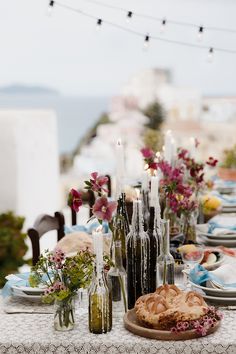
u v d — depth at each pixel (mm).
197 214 3418
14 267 4949
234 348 2029
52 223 3314
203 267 2475
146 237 2305
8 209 6086
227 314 2277
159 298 2133
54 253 2164
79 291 2371
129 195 3088
